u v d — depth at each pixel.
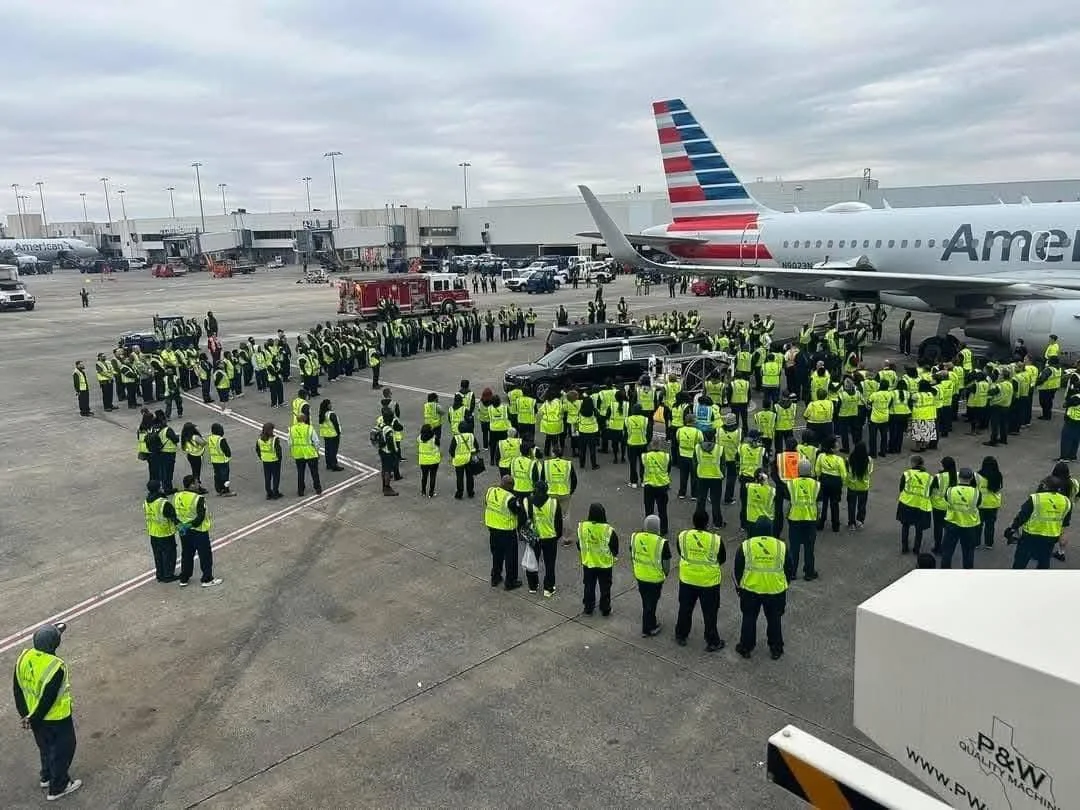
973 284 26.77
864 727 3.38
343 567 13.14
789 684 9.35
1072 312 23.73
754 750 8.12
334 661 10.12
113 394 28.89
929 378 19.77
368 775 7.90
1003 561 12.59
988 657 2.80
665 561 10.09
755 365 25.48
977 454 18.52
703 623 10.95
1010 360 26.64
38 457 20.91
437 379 30.48
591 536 10.78
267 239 149.62
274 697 9.33
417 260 99.25
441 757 8.14
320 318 52.72
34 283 103.62
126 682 9.76
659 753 8.11
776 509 12.20
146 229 180.12
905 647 3.11
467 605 11.65
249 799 7.60
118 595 12.30
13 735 8.86
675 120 39.34
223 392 27.02
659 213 103.50
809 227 34.78
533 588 11.91
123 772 8.06
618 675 9.62
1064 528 12.80
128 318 55.72
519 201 160.00
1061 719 2.59
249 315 55.69
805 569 12.17
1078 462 17.48
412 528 14.88
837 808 3.13
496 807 7.38
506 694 9.27
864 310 46.31
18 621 11.55
